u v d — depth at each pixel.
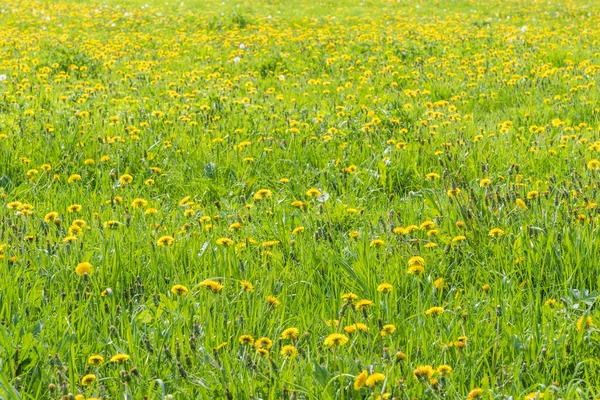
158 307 3.75
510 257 4.30
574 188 5.41
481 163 6.31
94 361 3.12
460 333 3.53
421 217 5.14
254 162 6.60
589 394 3.12
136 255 4.41
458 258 4.39
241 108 8.49
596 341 3.47
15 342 3.36
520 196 5.38
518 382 3.11
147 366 3.26
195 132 7.40
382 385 3.01
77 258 4.27
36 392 3.11
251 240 4.64
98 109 8.46
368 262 4.21
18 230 4.80
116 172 6.55
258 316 3.68
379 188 6.12
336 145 7.12
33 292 3.89
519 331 3.53
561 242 4.38
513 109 8.86
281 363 3.31
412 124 7.83
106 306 3.97
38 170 6.44
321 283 4.21
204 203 5.95
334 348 3.15
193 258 4.38
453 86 10.30
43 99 9.02
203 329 3.50
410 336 3.46
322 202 5.25
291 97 9.50
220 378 3.14
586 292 3.93
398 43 14.37
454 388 3.02
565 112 8.51
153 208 5.28
